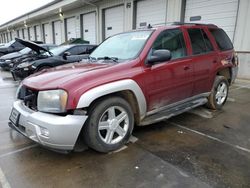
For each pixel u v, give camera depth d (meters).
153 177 2.43
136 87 2.99
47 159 2.81
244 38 8.00
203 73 4.06
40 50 8.16
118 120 2.96
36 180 2.40
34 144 3.21
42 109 2.62
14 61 9.76
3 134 3.55
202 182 2.34
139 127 3.81
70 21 19.22
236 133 3.58
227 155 2.88
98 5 15.00
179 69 3.55
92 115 2.69
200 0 9.26
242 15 7.90
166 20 10.64
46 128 2.45
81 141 2.96
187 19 9.91
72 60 7.70
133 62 3.08
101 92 2.63
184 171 2.53
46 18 23.36
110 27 14.58
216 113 4.54
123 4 12.96
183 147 3.10
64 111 2.50
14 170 2.58
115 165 2.67
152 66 3.21
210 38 4.35
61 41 21.30
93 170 2.57
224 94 4.80
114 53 3.63
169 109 3.66
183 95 3.79
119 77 2.85
